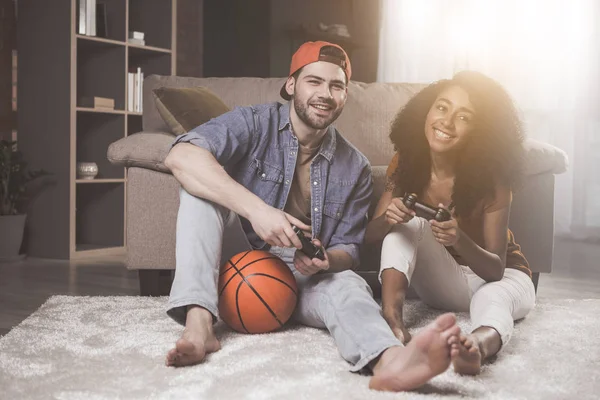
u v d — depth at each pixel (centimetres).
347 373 156
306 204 206
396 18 521
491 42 509
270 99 320
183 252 178
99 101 416
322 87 190
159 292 274
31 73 404
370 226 207
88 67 443
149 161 257
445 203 207
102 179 417
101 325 208
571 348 185
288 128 200
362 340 157
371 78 638
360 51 641
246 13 616
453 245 184
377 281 303
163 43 477
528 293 199
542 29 505
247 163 198
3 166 378
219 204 182
